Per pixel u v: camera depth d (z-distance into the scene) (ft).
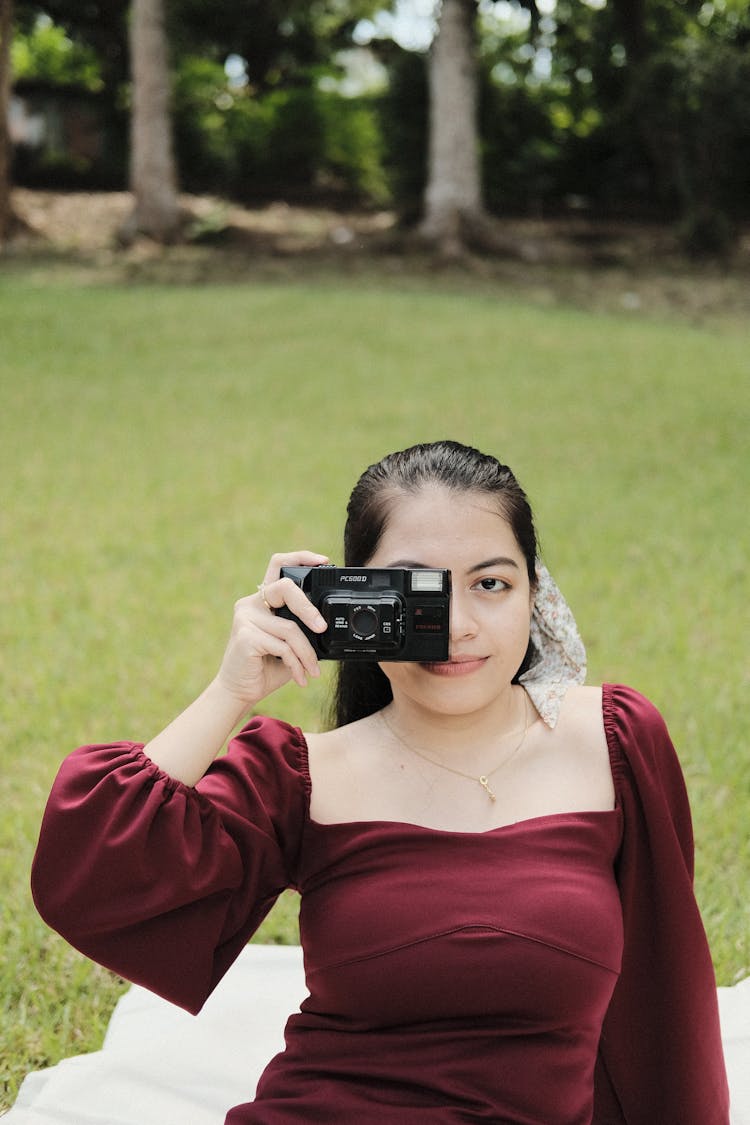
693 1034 6.72
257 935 11.51
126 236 65.16
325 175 85.05
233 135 82.38
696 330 51.08
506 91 79.41
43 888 5.86
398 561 6.26
